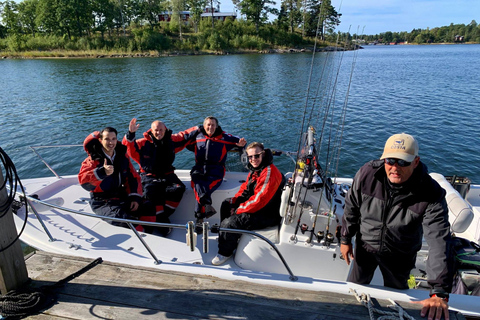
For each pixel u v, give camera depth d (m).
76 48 57.56
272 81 23.41
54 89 20.78
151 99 17.34
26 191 4.11
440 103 14.87
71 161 8.71
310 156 3.00
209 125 4.06
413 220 1.90
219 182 4.07
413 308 2.08
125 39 59.88
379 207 1.98
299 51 62.75
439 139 9.80
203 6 79.00
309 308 2.12
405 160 1.72
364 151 9.05
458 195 2.98
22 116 13.69
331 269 2.94
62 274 2.48
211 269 2.71
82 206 3.92
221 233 3.12
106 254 3.03
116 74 28.95
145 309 2.13
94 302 2.20
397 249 2.07
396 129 10.92
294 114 13.47
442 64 37.09
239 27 68.94
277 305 2.15
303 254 2.95
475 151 8.81
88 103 16.42
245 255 3.09
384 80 23.61
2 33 74.00
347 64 39.62
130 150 3.97
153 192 3.97
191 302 2.18
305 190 2.97
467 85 20.27
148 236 3.32
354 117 12.59
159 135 3.95
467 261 2.67
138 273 2.50
